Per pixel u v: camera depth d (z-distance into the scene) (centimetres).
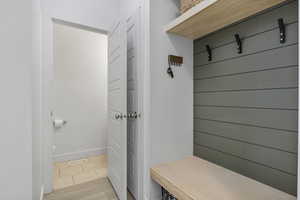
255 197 100
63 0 196
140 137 160
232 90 138
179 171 137
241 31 130
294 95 101
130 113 178
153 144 149
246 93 128
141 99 157
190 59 171
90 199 171
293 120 102
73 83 288
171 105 159
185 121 169
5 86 102
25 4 107
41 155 171
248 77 126
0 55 101
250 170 125
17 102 105
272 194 103
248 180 121
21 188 106
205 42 162
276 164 110
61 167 252
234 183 117
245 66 128
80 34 295
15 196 105
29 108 108
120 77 164
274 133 111
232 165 138
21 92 106
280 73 108
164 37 153
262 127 118
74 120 288
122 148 158
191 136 174
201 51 166
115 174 183
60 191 185
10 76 104
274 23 110
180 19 132
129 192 185
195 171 137
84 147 297
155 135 150
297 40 100
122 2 221
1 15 102
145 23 150
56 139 272
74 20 203
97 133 309
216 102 152
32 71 116
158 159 152
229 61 140
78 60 293
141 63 157
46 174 182
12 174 104
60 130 275
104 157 297
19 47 106
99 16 220
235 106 136
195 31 151
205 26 141
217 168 143
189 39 169
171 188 119
